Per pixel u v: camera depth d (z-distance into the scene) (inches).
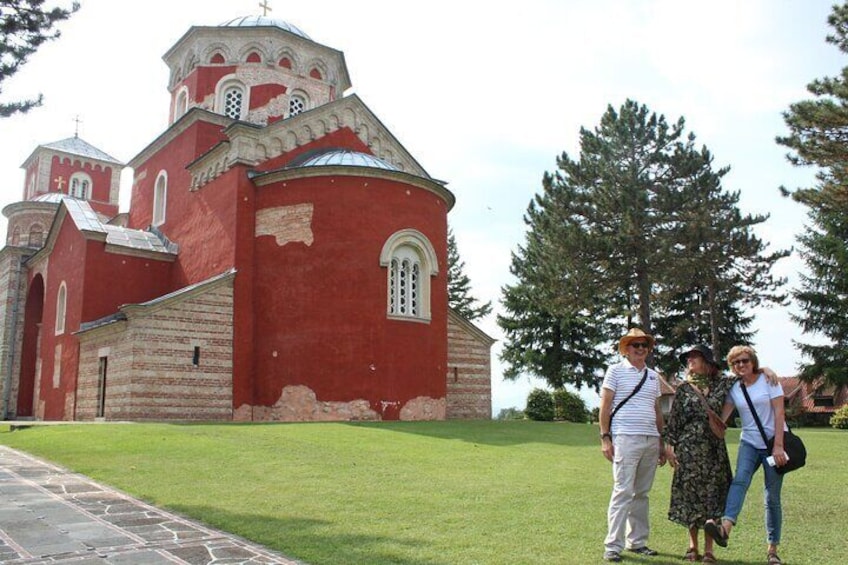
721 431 295.6
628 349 310.3
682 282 1579.7
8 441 711.7
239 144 1085.1
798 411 1905.8
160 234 1330.0
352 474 494.0
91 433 699.4
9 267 1537.9
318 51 1353.3
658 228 1560.0
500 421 1042.1
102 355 1040.2
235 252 1043.3
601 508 375.6
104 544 306.3
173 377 959.6
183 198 1250.6
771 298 1688.0
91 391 1067.3
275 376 997.2
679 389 304.7
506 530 325.4
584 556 282.7
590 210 1617.9
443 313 1099.9
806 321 1621.6
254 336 1032.8
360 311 991.6
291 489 436.1
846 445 753.0
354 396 968.9
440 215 1122.7
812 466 561.9
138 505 394.3
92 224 1238.3
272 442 645.9
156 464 532.4
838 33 878.4
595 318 2001.7
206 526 342.3
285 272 1020.5
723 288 1678.2
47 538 317.1
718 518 281.0
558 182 1659.7
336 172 1025.5
